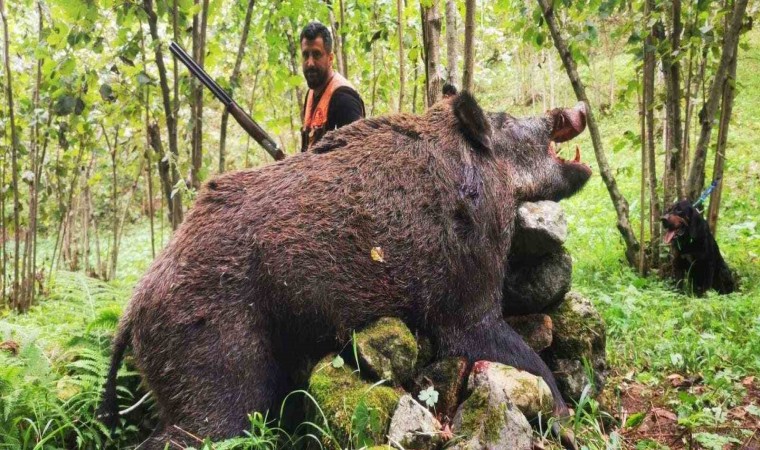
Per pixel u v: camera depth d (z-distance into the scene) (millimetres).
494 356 3486
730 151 12312
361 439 2865
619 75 17500
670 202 7430
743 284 7008
